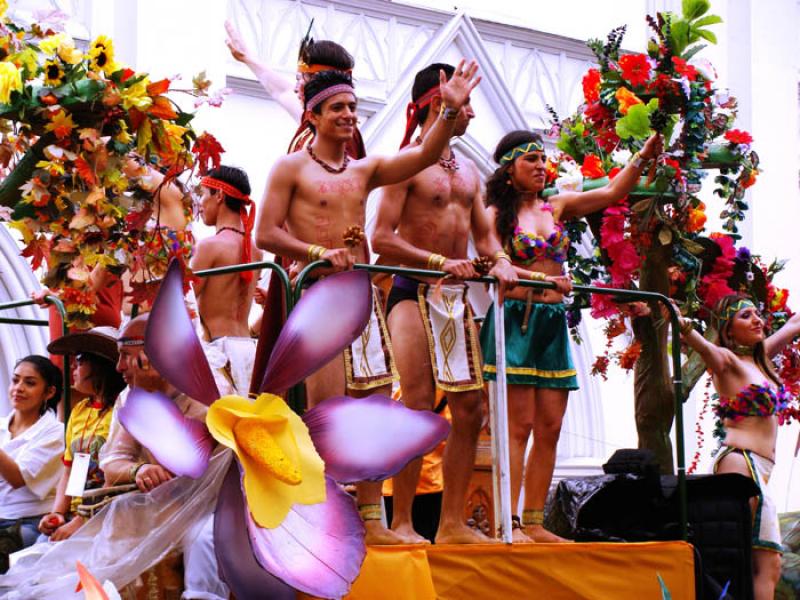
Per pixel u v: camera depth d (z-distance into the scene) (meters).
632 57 6.93
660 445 7.15
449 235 5.34
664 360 7.18
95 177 4.68
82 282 4.92
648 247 7.02
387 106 11.51
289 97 7.12
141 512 4.71
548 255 5.80
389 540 4.87
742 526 6.16
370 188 5.14
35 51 4.88
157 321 4.34
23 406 6.45
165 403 4.34
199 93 4.95
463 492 5.20
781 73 13.59
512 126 12.23
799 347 8.00
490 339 5.59
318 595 4.17
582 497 6.13
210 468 4.73
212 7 10.37
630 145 7.15
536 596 5.11
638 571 5.36
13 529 5.77
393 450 4.49
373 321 4.98
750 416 7.10
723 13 13.58
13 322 6.38
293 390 4.73
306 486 4.34
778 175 13.38
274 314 4.90
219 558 4.29
